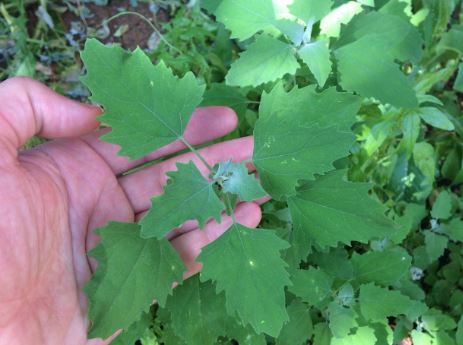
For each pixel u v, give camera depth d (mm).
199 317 253
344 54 272
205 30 379
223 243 210
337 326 276
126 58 204
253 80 259
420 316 324
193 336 251
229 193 234
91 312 203
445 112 368
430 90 385
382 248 323
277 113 214
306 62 258
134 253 213
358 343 278
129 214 257
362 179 333
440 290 339
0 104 217
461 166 372
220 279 206
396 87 268
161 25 412
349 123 215
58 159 243
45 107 233
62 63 397
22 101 224
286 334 281
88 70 201
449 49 358
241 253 207
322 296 274
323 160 203
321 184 227
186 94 213
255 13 266
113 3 414
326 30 298
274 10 268
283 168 209
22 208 210
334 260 292
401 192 354
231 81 259
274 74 258
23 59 379
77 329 235
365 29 281
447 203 336
